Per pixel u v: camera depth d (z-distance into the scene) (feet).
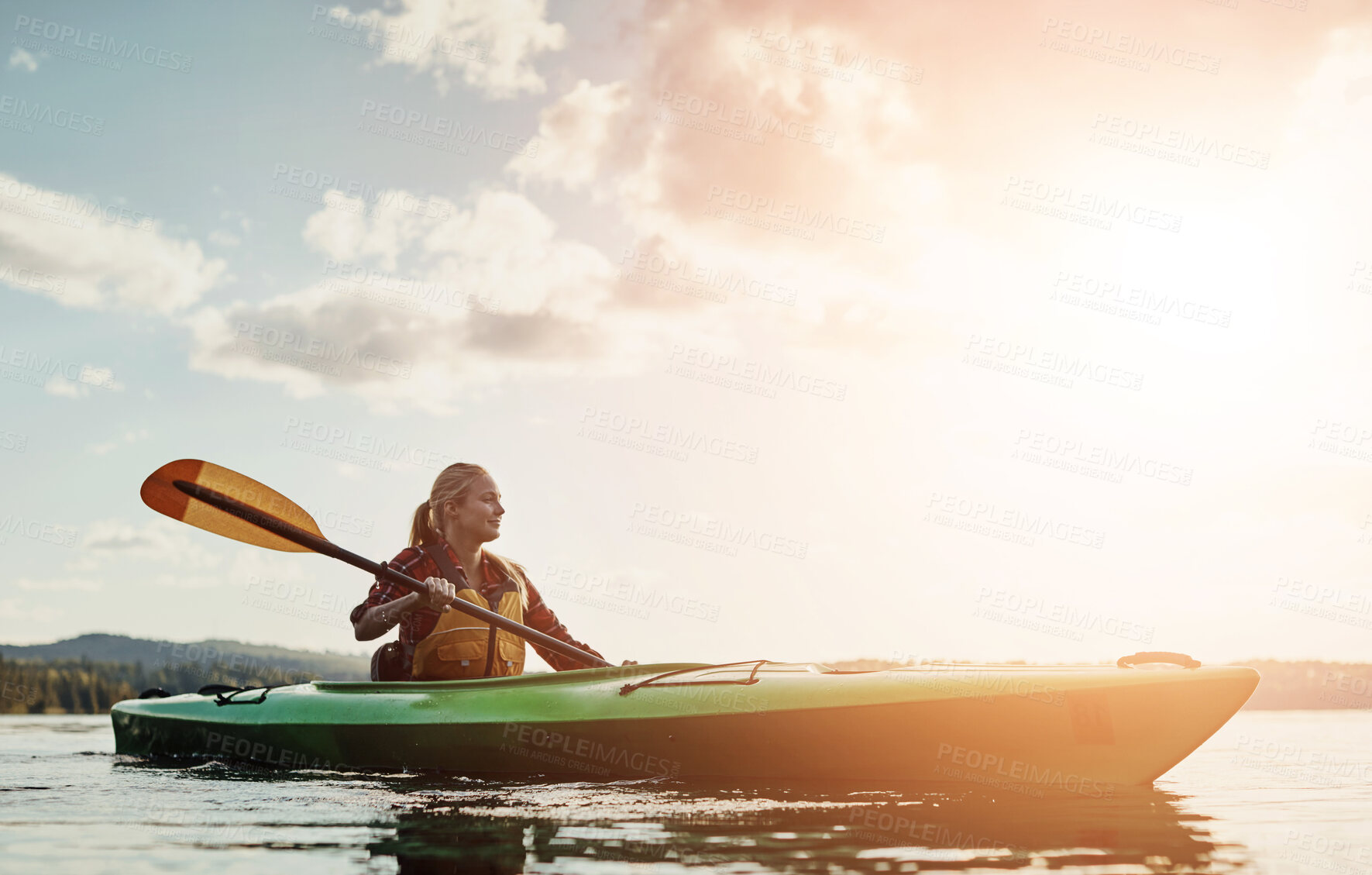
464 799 9.64
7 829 8.09
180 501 14.34
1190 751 10.41
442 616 12.85
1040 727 10.41
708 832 7.73
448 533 13.41
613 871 6.40
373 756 12.22
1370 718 32.27
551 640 13.01
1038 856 6.91
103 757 15.10
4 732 23.43
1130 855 7.03
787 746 10.71
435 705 12.17
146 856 6.93
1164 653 11.03
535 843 7.33
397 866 6.59
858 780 10.59
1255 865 6.77
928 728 10.52
